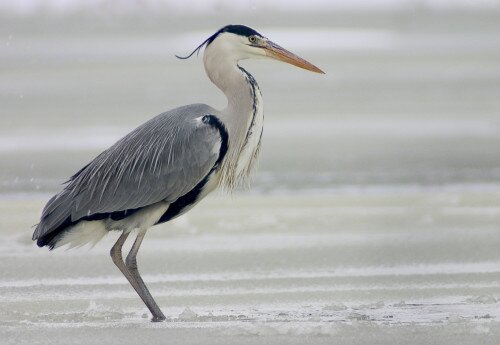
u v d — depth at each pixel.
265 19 69.25
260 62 43.06
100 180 11.14
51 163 21.64
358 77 38.88
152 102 32.41
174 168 11.21
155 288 12.11
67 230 11.07
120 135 25.80
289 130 26.38
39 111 30.42
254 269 12.94
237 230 15.20
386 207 16.70
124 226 11.21
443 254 13.53
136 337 9.77
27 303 11.39
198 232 15.12
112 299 11.66
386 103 32.00
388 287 11.95
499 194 17.70
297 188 18.66
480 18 65.25
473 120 28.14
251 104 11.66
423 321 10.29
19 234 15.19
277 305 11.22
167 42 54.53
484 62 43.91
